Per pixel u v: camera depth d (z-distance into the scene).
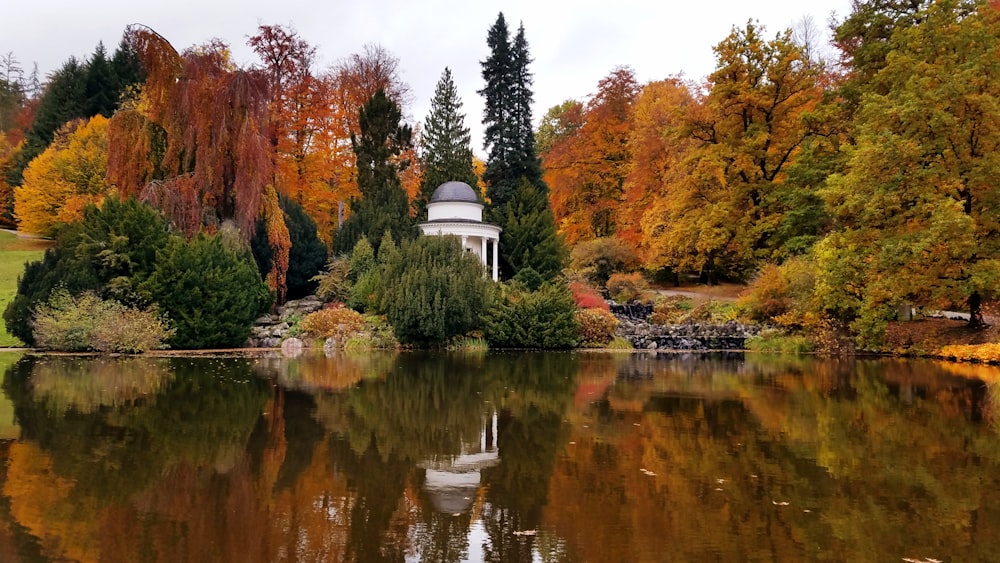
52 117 50.84
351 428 10.22
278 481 7.21
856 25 32.41
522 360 22.19
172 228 26.22
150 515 6.00
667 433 10.05
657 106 43.75
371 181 37.88
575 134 54.09
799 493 6.95
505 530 5.73
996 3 33.16
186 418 10.79
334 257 33.44
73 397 12.70
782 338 26.78
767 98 35.09
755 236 34.41
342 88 47.22
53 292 22.22
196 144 27.19
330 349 25.47
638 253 41.19
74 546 5.18
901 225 23.38
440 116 45.72
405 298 25.75
